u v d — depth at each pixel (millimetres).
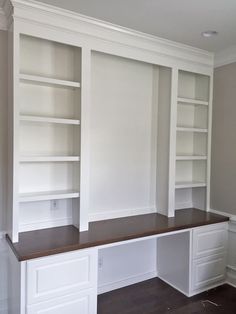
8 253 2377
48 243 2205
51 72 2547
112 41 2586
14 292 2180
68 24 2340
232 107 3133
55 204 2627
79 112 2482
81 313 2242
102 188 2912
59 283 2135
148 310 2641
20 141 2436
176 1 2098
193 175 3561
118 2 2123
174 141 3082
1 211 2381
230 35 2725
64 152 2646
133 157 3096
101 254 2908
